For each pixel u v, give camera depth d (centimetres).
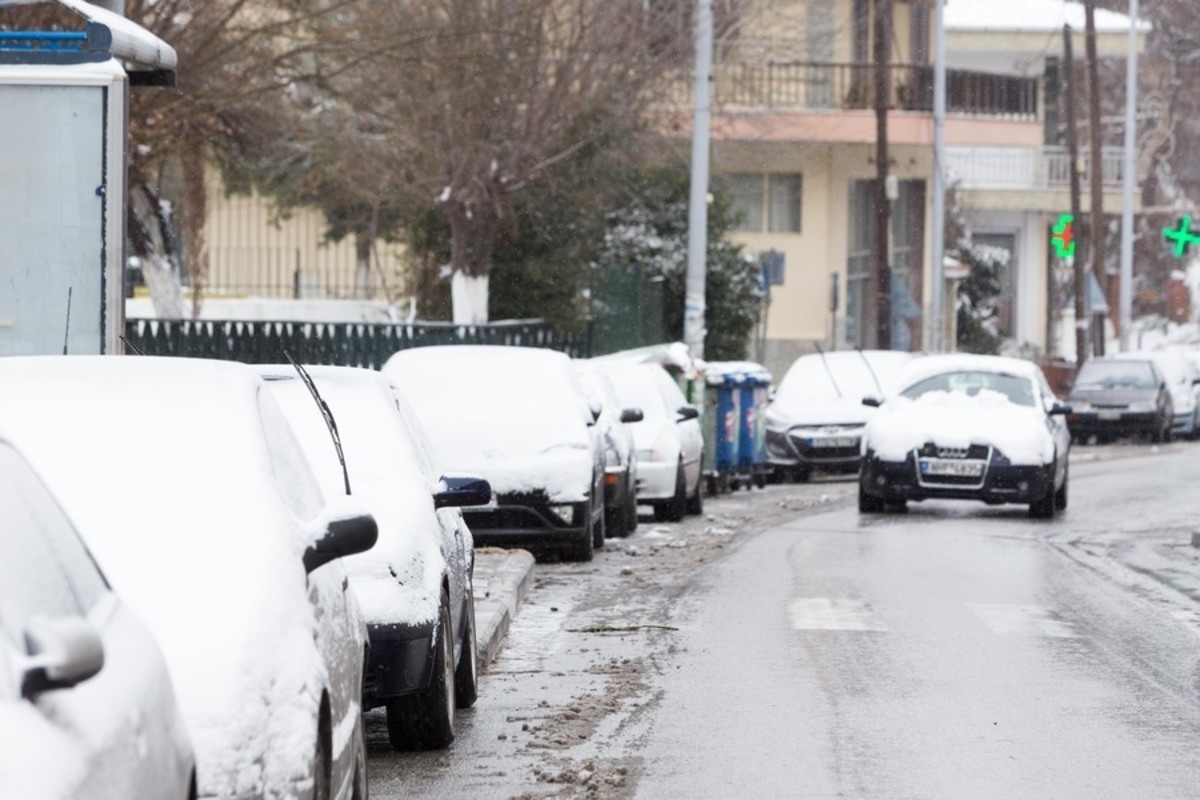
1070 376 13638
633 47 8288
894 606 3675
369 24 6100
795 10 12488
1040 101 16462
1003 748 2322
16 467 1134
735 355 10812
